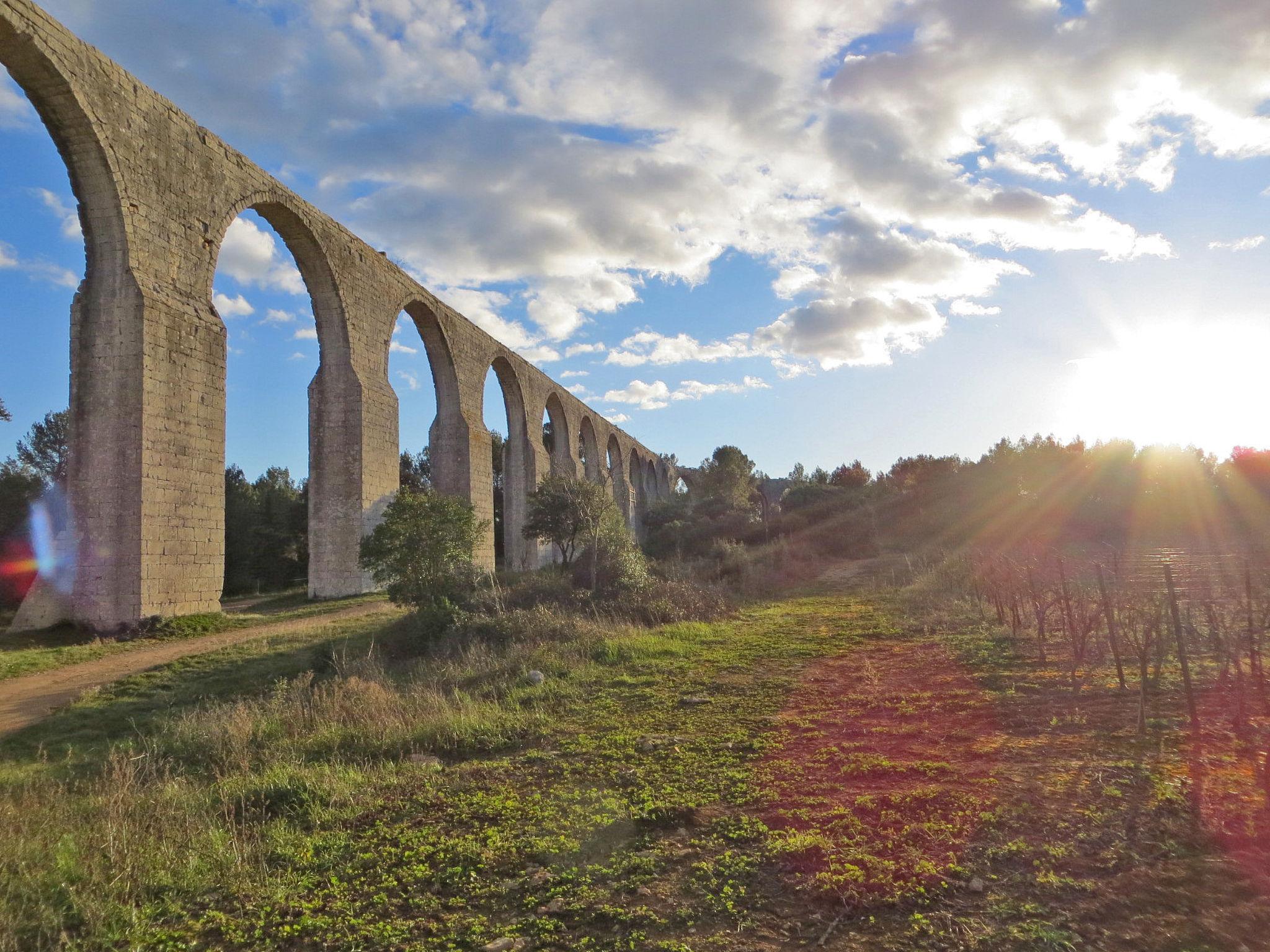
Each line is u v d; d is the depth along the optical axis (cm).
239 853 505
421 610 1586
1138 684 828
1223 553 2739
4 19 1500
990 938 353
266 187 2291
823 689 916
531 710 888
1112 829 453
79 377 1784
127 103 1800
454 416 3509
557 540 2958
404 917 419
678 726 776
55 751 949
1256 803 475
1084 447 5031
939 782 559
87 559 1756
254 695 1179
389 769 684
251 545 4612
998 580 1577
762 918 390
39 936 410
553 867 462
